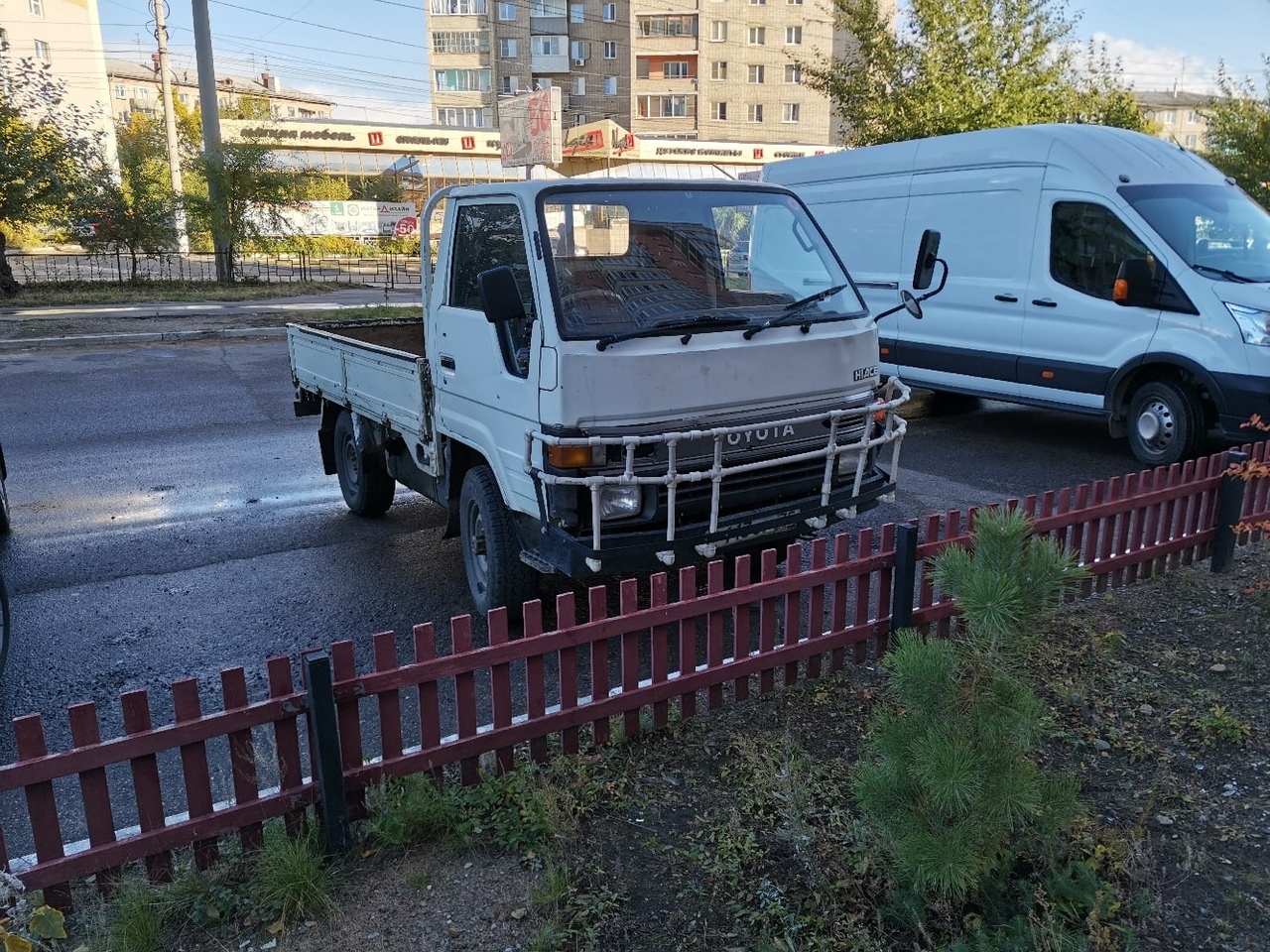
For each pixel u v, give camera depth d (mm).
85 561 6457
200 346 16844
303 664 3105
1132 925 2775
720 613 3920
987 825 2611
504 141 43844
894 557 4324
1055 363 9031
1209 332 7836
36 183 22688
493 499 4969
